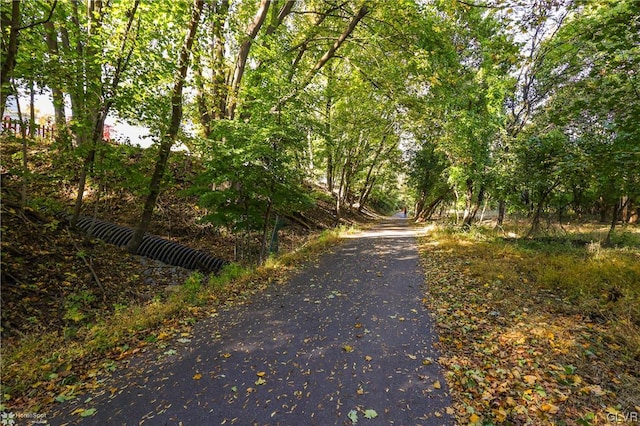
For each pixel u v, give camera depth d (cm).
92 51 728
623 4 572
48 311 538
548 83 1168
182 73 794
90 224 880
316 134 911
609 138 817
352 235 1620
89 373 348
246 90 935
